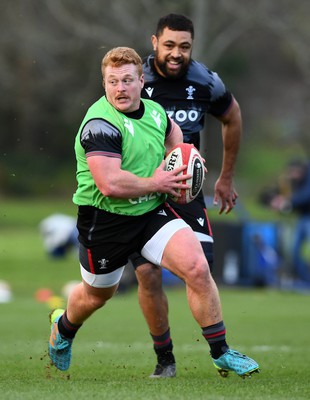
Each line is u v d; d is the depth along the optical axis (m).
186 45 26.89
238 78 152.75
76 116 139.88
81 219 23.83
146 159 23.38
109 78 23.11
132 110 23.42
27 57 108.56
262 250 62.94
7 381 24.27
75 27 85.62
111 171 22.61
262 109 166.25
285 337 37.28
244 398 20.45
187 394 21.03
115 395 20.72
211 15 90.12
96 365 28.86
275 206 63.41
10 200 154.12
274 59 153.62
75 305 24.75
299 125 142.50
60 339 25.30
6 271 73.56
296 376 25.70
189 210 26.66
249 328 40.69
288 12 86.50
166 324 25.86
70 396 20.56
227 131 28.84
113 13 86.00
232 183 29.55
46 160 159.12
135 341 35.66
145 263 25.31
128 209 23.20
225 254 63.50
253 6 84.88
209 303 22.81
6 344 34.41
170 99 27.39
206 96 27.69
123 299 56.91
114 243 23.52
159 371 25.98
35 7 97.50
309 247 89.25
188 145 23.84
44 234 81.94
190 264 22.67
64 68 109.75
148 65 27.53
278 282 62.75
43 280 69.06
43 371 27.14
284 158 186.75
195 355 31.56
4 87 119.94
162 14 83.56
